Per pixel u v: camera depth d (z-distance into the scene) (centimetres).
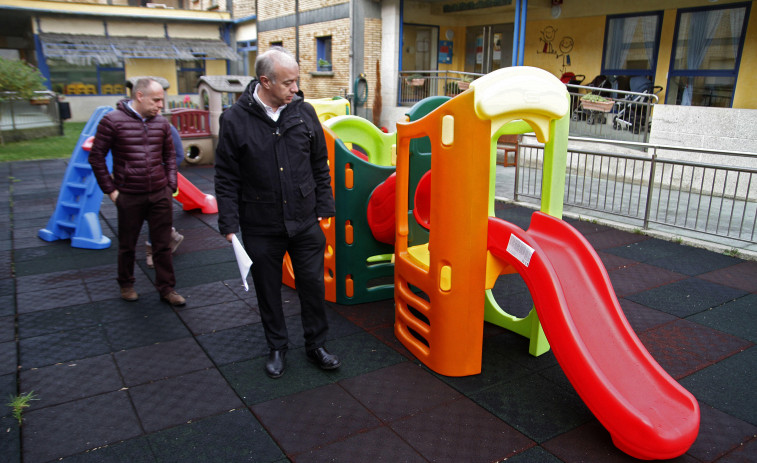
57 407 294
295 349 364
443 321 322
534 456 258
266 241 309
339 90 1617
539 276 285
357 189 420
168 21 2391
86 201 592
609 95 1212
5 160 1160
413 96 1554
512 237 300
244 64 2550
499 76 288
